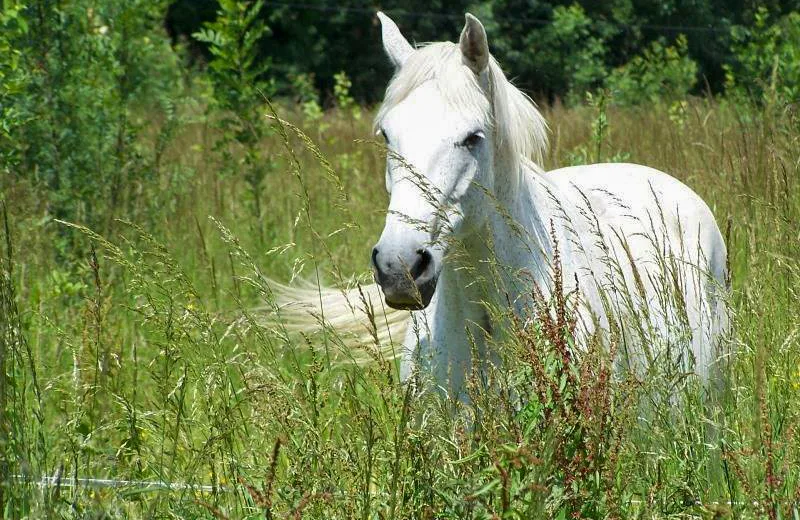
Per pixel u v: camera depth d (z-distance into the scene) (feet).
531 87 171.73
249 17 51.47
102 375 20.35
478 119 20.59
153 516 17.81
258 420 18.40
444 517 16.85
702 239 26.84
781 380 21.38
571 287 22.72
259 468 18.66
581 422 16.80
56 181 44.75
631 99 103.96
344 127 81.66
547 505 16.11
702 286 25.72
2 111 39.09
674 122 56.39
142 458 19.72
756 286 23.21
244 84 51.34
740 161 35.29
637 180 27.66
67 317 31.68
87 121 46.11
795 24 59.00
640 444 18.95
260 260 42.24
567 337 17.95
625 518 17.29
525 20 172.65
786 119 36.50
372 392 20.39
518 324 18.54
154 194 46.44
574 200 25.25
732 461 18.30
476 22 20.98
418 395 18.02
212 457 18.90
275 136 71.67
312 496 16.19
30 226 37.88
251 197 49.75
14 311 20.17
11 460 18.84
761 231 28.45
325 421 19.03
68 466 19.48
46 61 45.24
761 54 63.36
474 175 20.66
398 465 16.90
